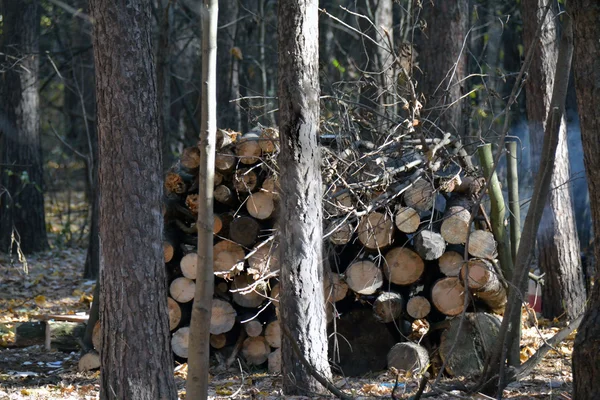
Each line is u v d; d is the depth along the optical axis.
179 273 13.36
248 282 12.84
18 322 17.30
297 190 10.15
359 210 12.12
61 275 23.73
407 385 11.16
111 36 8.65
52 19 31.28
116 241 8.74
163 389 8.89
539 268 16.28
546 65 15.77
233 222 12.67
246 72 34.47
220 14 30.23
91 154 25.78
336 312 11.53
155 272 8.86
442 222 11.97
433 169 11.83
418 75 19.86
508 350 9.75
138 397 8.75
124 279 8.74
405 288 12.69
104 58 8.68
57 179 43.75
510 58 28.17
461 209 12.02
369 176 12.16
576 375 7.73
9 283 22.08
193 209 12.77
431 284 12.38
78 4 32.25
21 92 27.31
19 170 27.27
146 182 8.78
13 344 15.35
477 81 26.47
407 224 11.88
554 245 15.90
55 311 18.50
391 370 12.09
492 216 11.70
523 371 9.96
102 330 8.88
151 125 8.84
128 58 8.68
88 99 39.12
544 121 15.85
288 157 10.15
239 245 12.75
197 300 7.98
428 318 12.71
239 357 13.12
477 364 11.91
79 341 14.43
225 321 12.85
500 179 20.94
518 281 9.23
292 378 10.23
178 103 36.50
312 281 10.23
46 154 43.44
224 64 29.28
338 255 12.75
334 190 11.79
